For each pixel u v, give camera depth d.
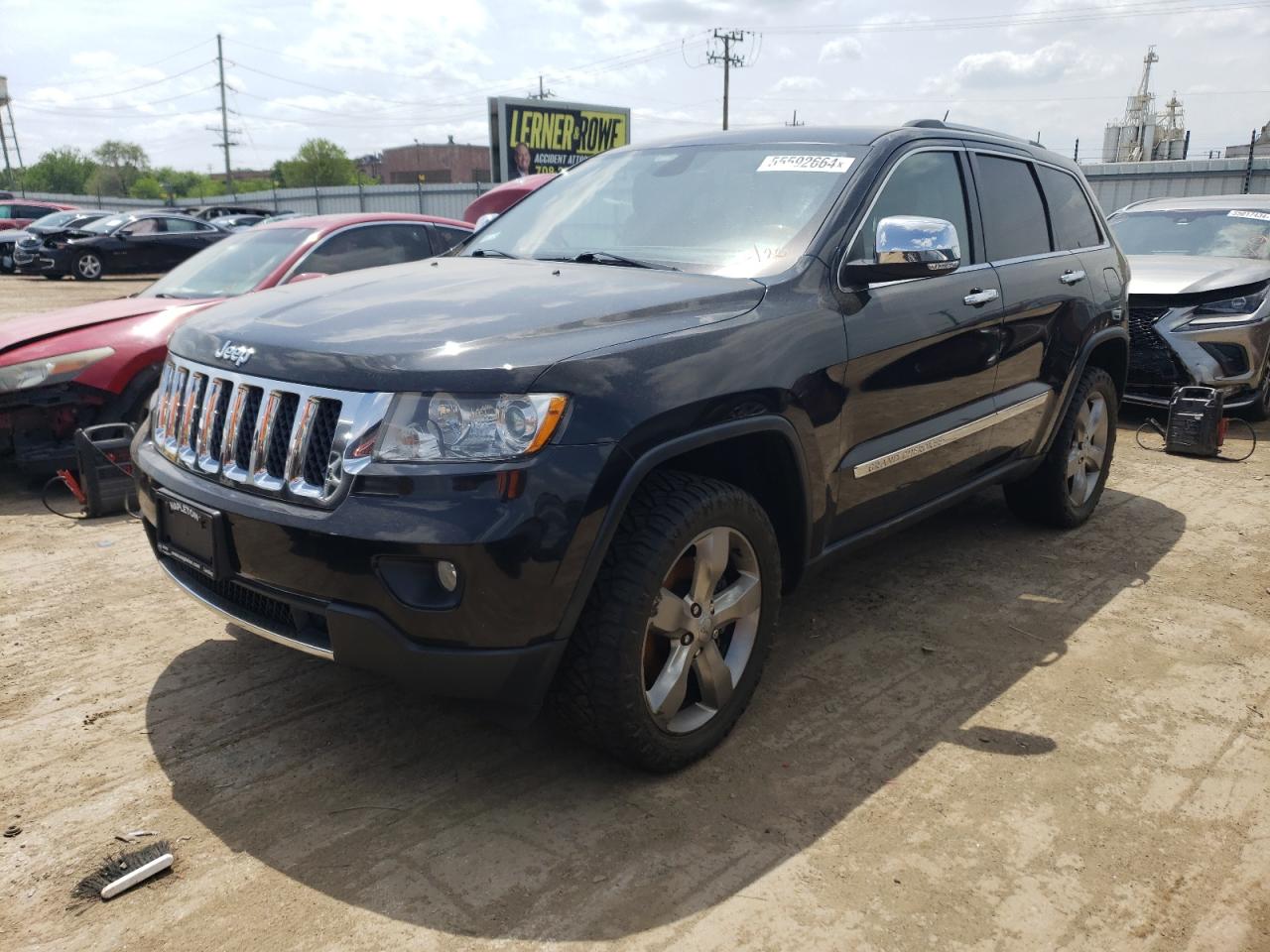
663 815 2.70
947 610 4.13
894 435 3.54
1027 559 4.74
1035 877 2.47
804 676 3.53
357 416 2.43
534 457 2.38
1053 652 3.76
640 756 2.74
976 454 4.08
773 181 3.58
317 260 6.46
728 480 3.16
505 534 2.34
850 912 2.34
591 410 2.46
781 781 2.87
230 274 6.34
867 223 3.44
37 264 21.33
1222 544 5.00
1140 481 6.21
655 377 2.59
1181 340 7.25
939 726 3.20
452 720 3.18
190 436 2.89
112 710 3.22
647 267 3.35
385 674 2.50
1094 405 5.13
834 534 3.38
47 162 103.12
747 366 2.83
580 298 2.86
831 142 3.72
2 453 5.44
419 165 86.50
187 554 2.86
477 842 2.57
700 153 3.91
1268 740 3.15
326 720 3.18
